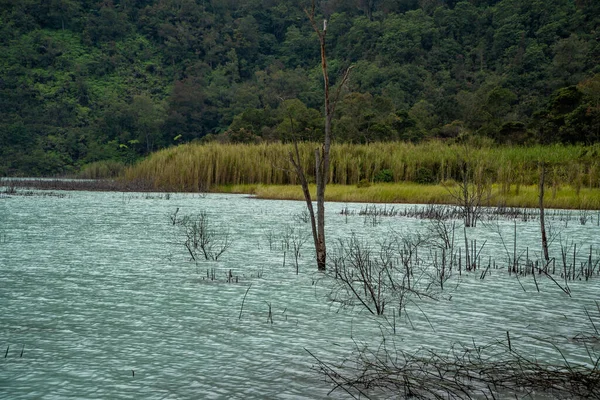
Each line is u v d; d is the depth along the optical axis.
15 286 9.23
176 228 17.81
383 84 121.38
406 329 6.98
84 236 15.71
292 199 33.31
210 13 187.50
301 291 9.00
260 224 19.11
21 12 162.88
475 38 144.50
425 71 127.31
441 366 5.69
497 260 12.04
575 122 50.12
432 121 85.00
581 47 106.81
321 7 181.00
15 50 151.12
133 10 184.62
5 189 42.66
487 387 5.23
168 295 8.68
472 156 36.47
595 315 7.60
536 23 132.62
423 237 15.45
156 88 157.00
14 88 137.50
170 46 170.88
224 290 9.05
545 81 101.50
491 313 7.73
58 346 6.27
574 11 128.62
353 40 153.50
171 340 6.49
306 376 5.45
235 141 75.56
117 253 12.72
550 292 9.05
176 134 129.38
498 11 143.12
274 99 130.00
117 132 125.62
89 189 44.34
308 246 13.95
